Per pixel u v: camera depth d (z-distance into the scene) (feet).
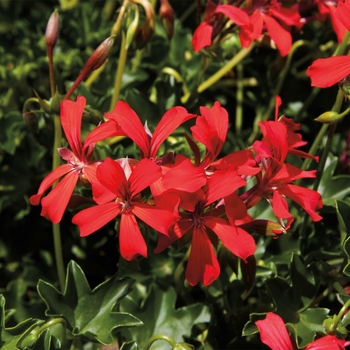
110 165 1.36
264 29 1.79
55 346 1.55
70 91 1.65
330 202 1.79
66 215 2.00
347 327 1.63
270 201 1.48
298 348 1.47
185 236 1.45
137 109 1.91
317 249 1.78
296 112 2.10
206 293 1.72
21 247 2.03
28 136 1.99
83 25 2.18
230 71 2.02
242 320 1.68
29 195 2.00
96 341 1.59
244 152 1.44
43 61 2.14
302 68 2.16
